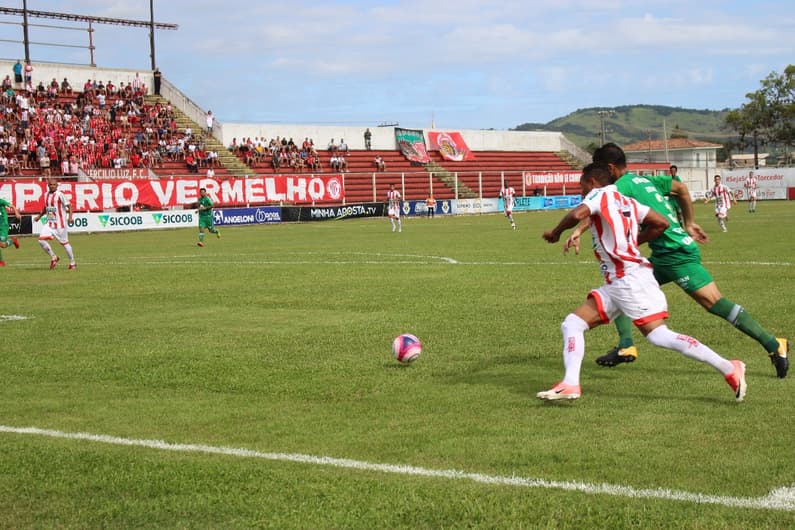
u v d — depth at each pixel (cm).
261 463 489
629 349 716
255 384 701
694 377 678
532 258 1855
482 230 3272
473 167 6412
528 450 498
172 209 4169
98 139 4547
